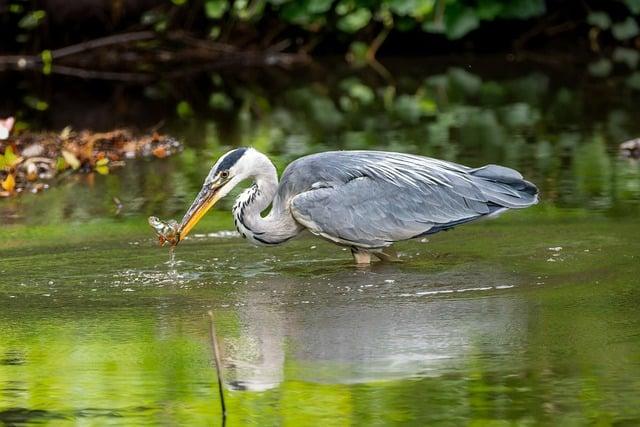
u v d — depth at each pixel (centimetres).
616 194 1555
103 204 1612
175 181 1755
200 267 1259
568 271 1192
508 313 1058
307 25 3108
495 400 841
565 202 1516
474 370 908
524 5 2959
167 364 941
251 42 3136
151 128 2211
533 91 2544
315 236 1376
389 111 2359
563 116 2217
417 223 1247
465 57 3108
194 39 3109
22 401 864
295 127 2194
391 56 3148
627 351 946
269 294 1144
